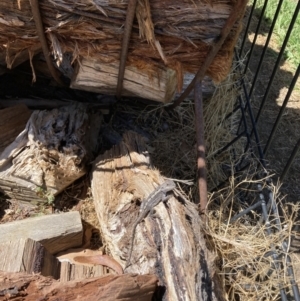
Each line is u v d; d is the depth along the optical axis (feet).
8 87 7.60
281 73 11.03
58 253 5.76
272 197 6.36
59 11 5.34
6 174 6.11
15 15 5.49
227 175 7.77
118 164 6.13
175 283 4.74
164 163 7.44
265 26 12.25
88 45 5.73
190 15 5.30
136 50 5.77
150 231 5.16
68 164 6.19
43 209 6.33
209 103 7.95
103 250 5.90
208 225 5.53
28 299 4.18
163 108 7.79
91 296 4.37
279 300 6.43
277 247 6.23
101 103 7.66
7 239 5.48
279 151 9.09
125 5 5.20
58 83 7.18
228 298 5.42
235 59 9.12
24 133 6.31
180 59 5.80
